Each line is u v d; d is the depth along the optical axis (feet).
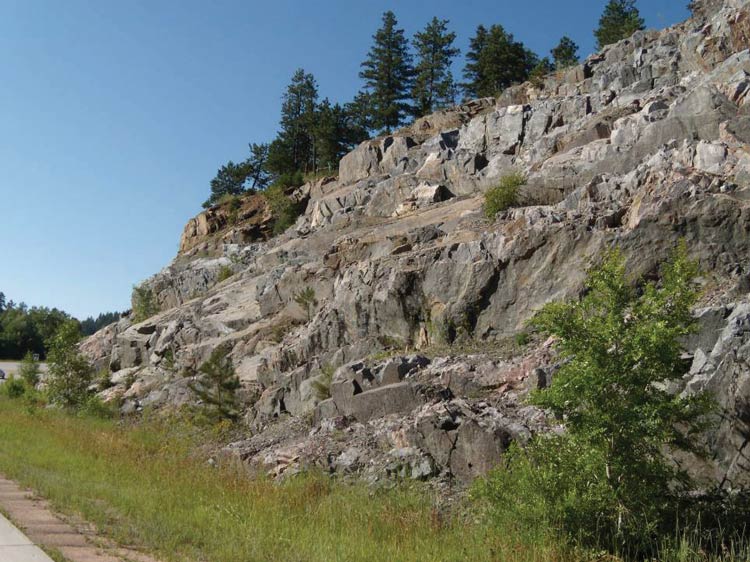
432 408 45.55
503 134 106.11
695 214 51.65
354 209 115.55
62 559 24.73
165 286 149.89
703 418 34.91
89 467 46.50
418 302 66.03
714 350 37.58
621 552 29.45
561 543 29.01
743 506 31.91
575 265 57.00
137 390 93.20
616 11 205.36
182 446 59.88
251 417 69.10
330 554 27.71
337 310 73.92
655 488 29.94
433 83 221.25
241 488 39.75
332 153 217.15
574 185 74.18
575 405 31.42
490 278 61.41
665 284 32.86
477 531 31.65
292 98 236.63
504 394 48.57
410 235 79.00
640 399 30.35
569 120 98.68
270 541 29.35
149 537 29.19
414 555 28.37
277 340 85.05
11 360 300.81
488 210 77.10
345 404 54.70
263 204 184.75
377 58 221.46
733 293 45.55
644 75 95.71
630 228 55.06
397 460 43.27
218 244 175.01
